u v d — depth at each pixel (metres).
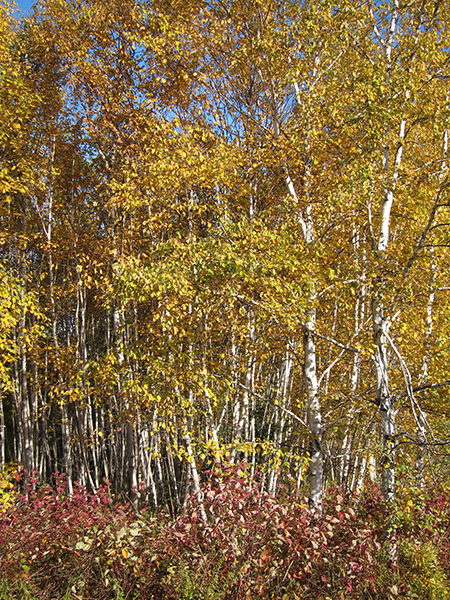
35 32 10.22
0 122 8.08
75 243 9.70
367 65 6.10
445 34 6.25
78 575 4.01
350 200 5.90
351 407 6.62
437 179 6.34
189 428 6.36
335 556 3.88
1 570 3.87
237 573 3.56
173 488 11.88
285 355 8.70
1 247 9.98
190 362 5.84
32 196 9.58
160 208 7.42
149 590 3.84
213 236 5.94
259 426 12.72
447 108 5.81
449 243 5.54
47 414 13.66
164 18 6.73
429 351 6.77
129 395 6.77
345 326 7.79
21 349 8.60
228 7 6.79
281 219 6.57
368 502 4.95
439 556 4.64
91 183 10.99
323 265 6.15
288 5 6.48
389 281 5.54
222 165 5.95
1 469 7.48
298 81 6.27
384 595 3.82
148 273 5.35
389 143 6.32
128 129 8.97
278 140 6.23
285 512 3.96
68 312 13.08
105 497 4.47
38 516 4.44
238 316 6.57
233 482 4.12
